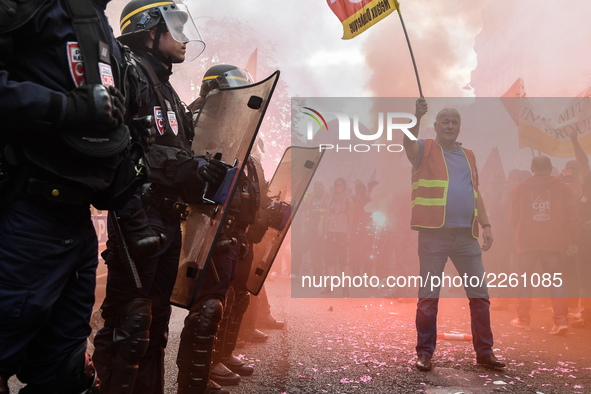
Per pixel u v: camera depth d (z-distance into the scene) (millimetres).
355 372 3598
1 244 1372
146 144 1735
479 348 3814
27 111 1330
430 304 3760
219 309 2652
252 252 3730
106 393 2115
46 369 1552
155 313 2316
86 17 1541
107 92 1442
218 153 2355
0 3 1350
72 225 1497
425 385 3322
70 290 1569
